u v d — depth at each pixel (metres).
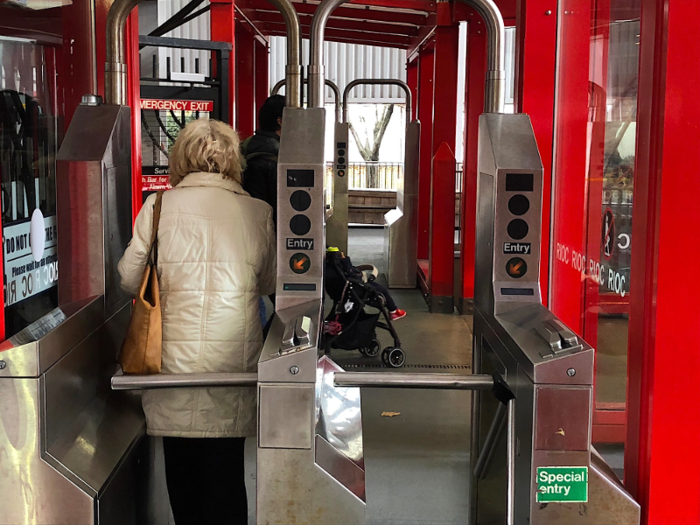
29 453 1.84
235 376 2.14
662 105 2.02
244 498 2.51
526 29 3.33
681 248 2.04
